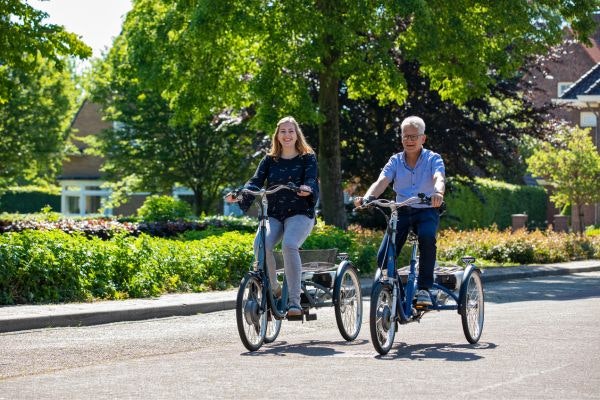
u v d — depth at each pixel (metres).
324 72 61.25
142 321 31.81
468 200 104.62
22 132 119.50
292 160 25.05
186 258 41.12
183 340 26.89
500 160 75.62
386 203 23.41
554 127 76.44
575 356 22.53
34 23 53.78
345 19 58.19
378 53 58.25
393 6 56.25
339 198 64.12
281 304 24.73
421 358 22.41
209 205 109.31
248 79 65.06
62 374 20.84
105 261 36.84
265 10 57.44
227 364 21.78
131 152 108.44
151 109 105.81
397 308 23.45
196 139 105.88
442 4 59.62
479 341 25.70
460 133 73.69
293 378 19.59
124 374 20.61
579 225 101.06
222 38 60.72
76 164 142.25
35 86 119.56
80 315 30.45
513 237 70.31
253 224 60.94
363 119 75.44
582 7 64.44
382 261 23.28
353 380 19.28
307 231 24.80
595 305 37.31
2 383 19.70
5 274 33.31
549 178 97.25
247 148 102.94
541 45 62.78
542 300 41.06
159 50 62.50
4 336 27.56
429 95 74.12
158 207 68.44
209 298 36.53
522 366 21.00
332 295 25.39
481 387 18.34
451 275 24.72
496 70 67.94
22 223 52.38
